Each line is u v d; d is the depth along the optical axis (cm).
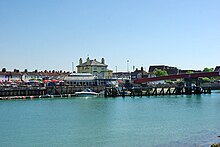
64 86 13438
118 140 4344
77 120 6122
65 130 5084
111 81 16100
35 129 5191
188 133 4725
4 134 4797
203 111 7525
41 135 4716
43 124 5672
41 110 7812
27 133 4869
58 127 5359
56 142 4275
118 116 6669
